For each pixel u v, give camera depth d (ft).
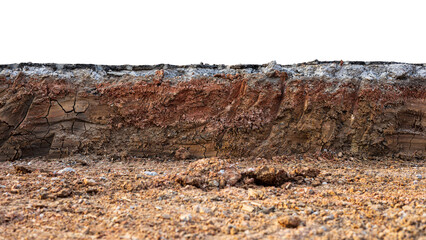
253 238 14.66
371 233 14.84
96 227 16.31
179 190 23.27
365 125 39.06
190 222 16.84
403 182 26.66
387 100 39.65
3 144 36.55
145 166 33.76
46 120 38.01
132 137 38.52
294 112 39.04
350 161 36.70
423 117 40.14
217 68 42.29
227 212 18.38
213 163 26.21
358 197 21.40
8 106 37.63
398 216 16.81
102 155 37.47
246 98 39.37
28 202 19.95
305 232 15.03
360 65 42.34
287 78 40.57
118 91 39.60
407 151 39.42
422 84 40.86
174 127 38.88
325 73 40.96
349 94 39.63
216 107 39.47
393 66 41.96
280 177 25.36
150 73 41.24
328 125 38.73
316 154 37.91
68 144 37.45
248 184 24.76
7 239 14.75
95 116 39.01
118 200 20.76
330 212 17.99
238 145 38.19
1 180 24.97
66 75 40.24
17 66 40.55
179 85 39.58
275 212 18.38
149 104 39.40
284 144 38.32
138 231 15.70
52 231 15.78
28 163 34.32
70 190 21.94
